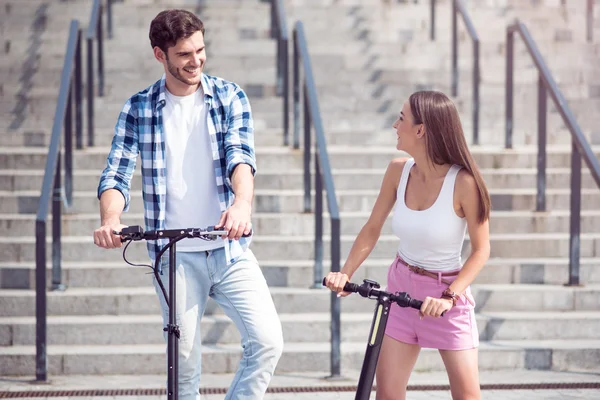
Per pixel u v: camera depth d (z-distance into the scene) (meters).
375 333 4.32
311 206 9.12
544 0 12.97
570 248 8.13
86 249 8.22
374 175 9.34
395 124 4.70
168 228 4.74
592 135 10.88
